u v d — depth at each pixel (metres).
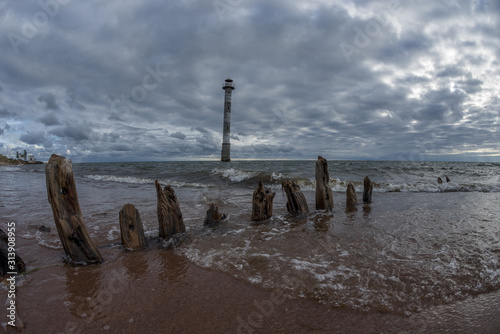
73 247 3.79
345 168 23.08
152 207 7.97
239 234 5.22
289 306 2.68
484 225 5.45
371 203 8.39
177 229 4.84
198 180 16.75
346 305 2.65
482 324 2.31
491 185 12.18
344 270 3.42
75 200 3.85
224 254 4.13
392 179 16.31
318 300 2.76
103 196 10.28
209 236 5.11
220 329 2.34
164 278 3.38
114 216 6.80
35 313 2.63
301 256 3.96
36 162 112.44
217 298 2.87
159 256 4.15
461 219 6.00
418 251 4.01
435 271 3.31
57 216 3.73
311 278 3.23
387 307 2.60
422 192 11.35
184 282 3.25
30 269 3.67
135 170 25.69
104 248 4.54
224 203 8.75
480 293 2.81
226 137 63.56
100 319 2.53
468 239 4.52
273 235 5.11
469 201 8.62
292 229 5.50
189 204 8.62
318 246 4.37
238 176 16.03
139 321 2.49
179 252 4.30
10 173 29.84
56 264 3.86
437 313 2.49
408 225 5.52
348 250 4.14
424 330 2.26
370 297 2.78
